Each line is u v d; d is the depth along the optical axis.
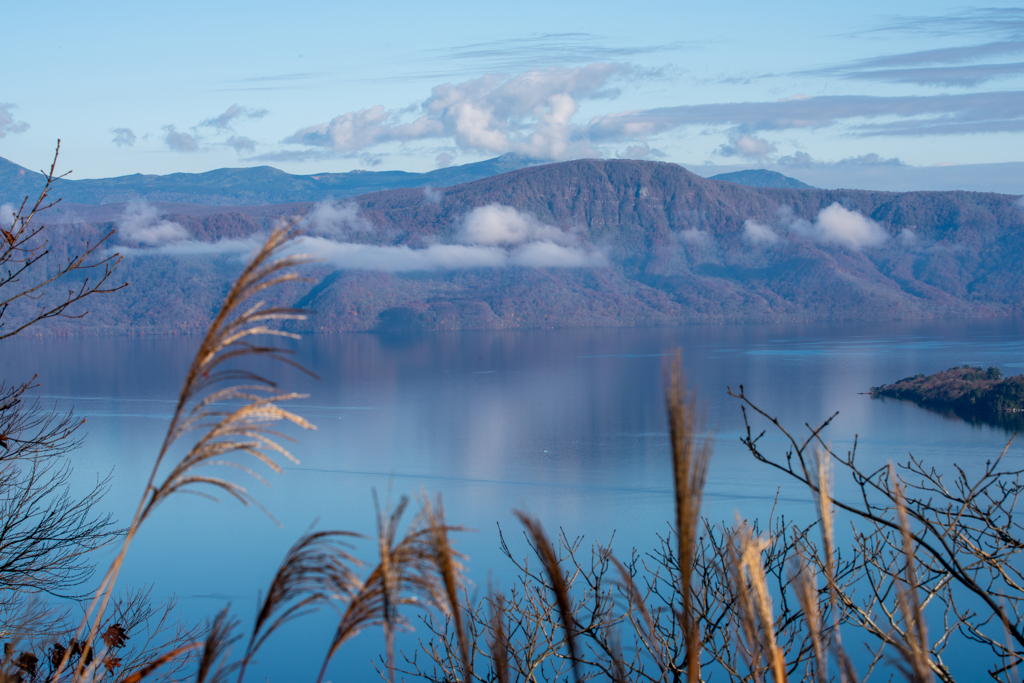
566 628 1.14
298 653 23.00
